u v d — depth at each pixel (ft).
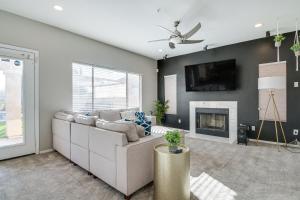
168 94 20.17
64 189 6.75
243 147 12.42
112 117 14.25
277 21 10.84
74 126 8.95
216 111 16.30
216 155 10.71
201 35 13.21
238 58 15.03
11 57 10.02
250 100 14.47
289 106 12.76
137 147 6.42
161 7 9.20
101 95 15.21
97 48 14.48
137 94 18.94
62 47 12.19
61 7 9.27
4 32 9.73
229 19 10.55
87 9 9.45
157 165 5.91
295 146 12.41
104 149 6.95
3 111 9.97
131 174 6.19
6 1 8.69
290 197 6.15
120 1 8.64
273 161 9.61
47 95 11.46
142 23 11.14
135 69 18.20
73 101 13.12
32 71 10.82
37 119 10.99
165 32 12.58
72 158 9.22
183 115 18.81
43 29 11.22
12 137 10.23
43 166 8.98
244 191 6.61
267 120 13.69
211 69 16.02
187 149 6.19
